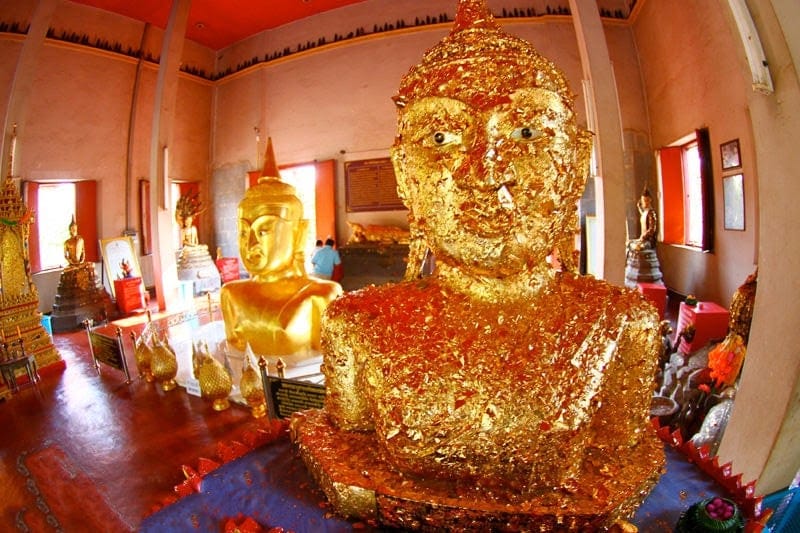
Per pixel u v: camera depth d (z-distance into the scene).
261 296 4.39
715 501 1.16
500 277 1.27
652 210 7.43
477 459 1.15
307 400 2.94
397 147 1.35
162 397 4.16
